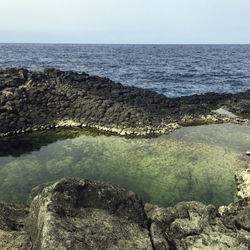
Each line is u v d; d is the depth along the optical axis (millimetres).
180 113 21672
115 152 15039
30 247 5523
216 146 15773
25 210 7770
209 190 11508
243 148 15508
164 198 10977
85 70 48594
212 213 7457
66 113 20375
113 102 21438
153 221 7008
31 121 18969
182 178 12422
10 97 19594
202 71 50469
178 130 18406
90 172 12922
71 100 21484
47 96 21141
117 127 18438
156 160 14094
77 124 19281
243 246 6270
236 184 11906
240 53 130625
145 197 11016
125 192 6770
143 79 40250
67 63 61688
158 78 41438
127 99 22922
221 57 97000
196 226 6895
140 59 82375
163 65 61969
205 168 13250
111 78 40156
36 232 5570
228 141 16547
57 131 18359
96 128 18750
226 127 19172
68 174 12727
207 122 20250
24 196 11000
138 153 14906
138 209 6578
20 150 15352
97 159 14219
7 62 57938
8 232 5984
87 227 5527
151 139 16828
